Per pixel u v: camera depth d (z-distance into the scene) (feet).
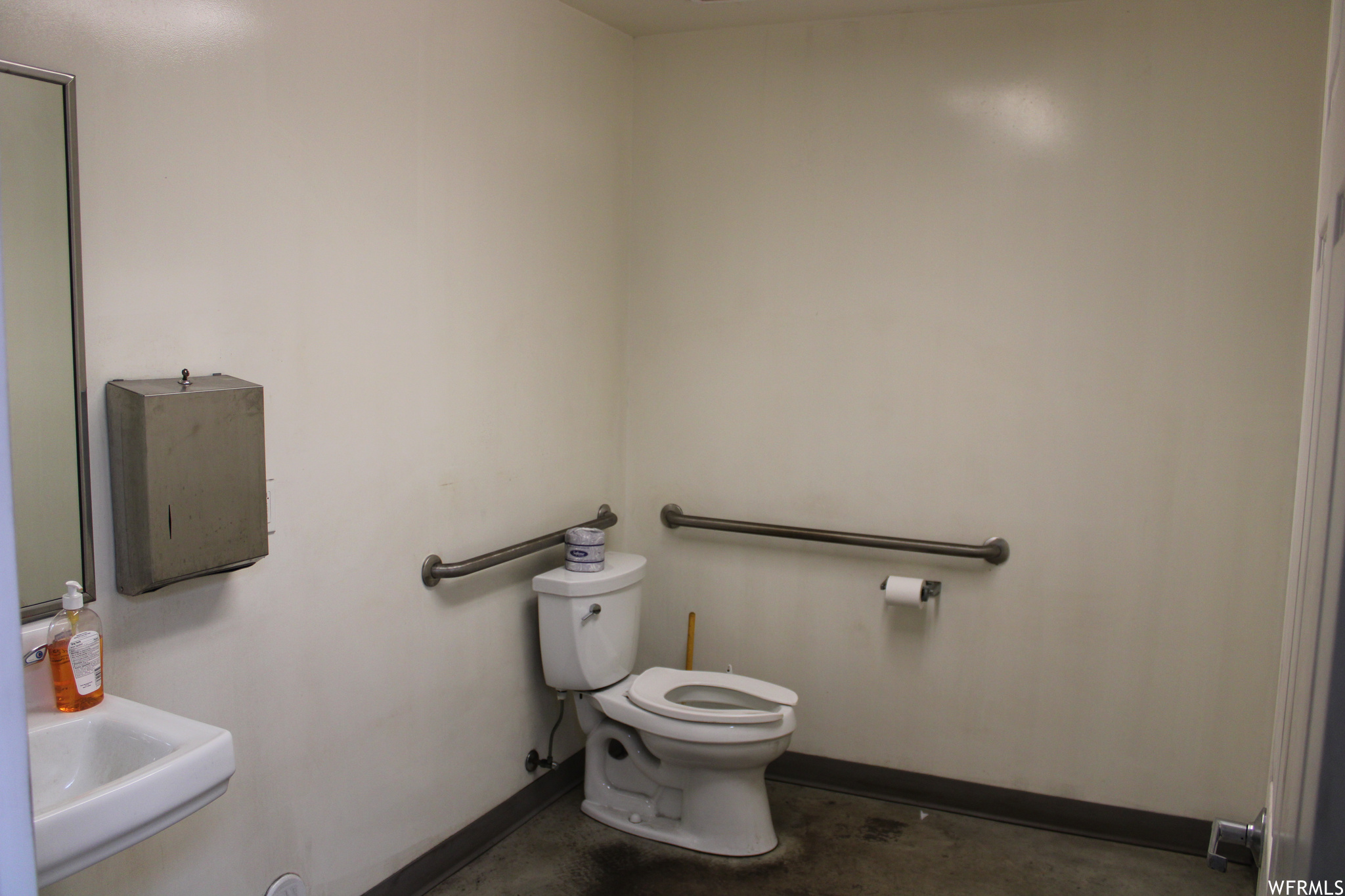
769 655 9.98
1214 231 8.02
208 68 5.38
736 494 9.97
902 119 8.95
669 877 7.91
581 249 9.30
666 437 10.24
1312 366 2.23
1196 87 7.97
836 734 9.75
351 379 6.56
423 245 7.15
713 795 8.33
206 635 5.57
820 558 9.66
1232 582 8.20
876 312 9.21
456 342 7.59
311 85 6.07
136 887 5.21
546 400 8.89
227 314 5.59
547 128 8.60
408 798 7.35
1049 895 7.74
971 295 8.86
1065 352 8.58
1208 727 8.38
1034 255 8.61
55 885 4.81
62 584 4.73
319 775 6.48
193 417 5.03
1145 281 8.27
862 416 9.37
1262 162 7.84
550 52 8.56
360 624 6.76
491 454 8.12
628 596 8.77
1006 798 9.09
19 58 4.42
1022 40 8.47
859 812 9.25
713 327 9.91
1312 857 1.09
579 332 9.36
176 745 4.32
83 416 4.74
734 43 9.50
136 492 4.88
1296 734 1.45
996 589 9.00
